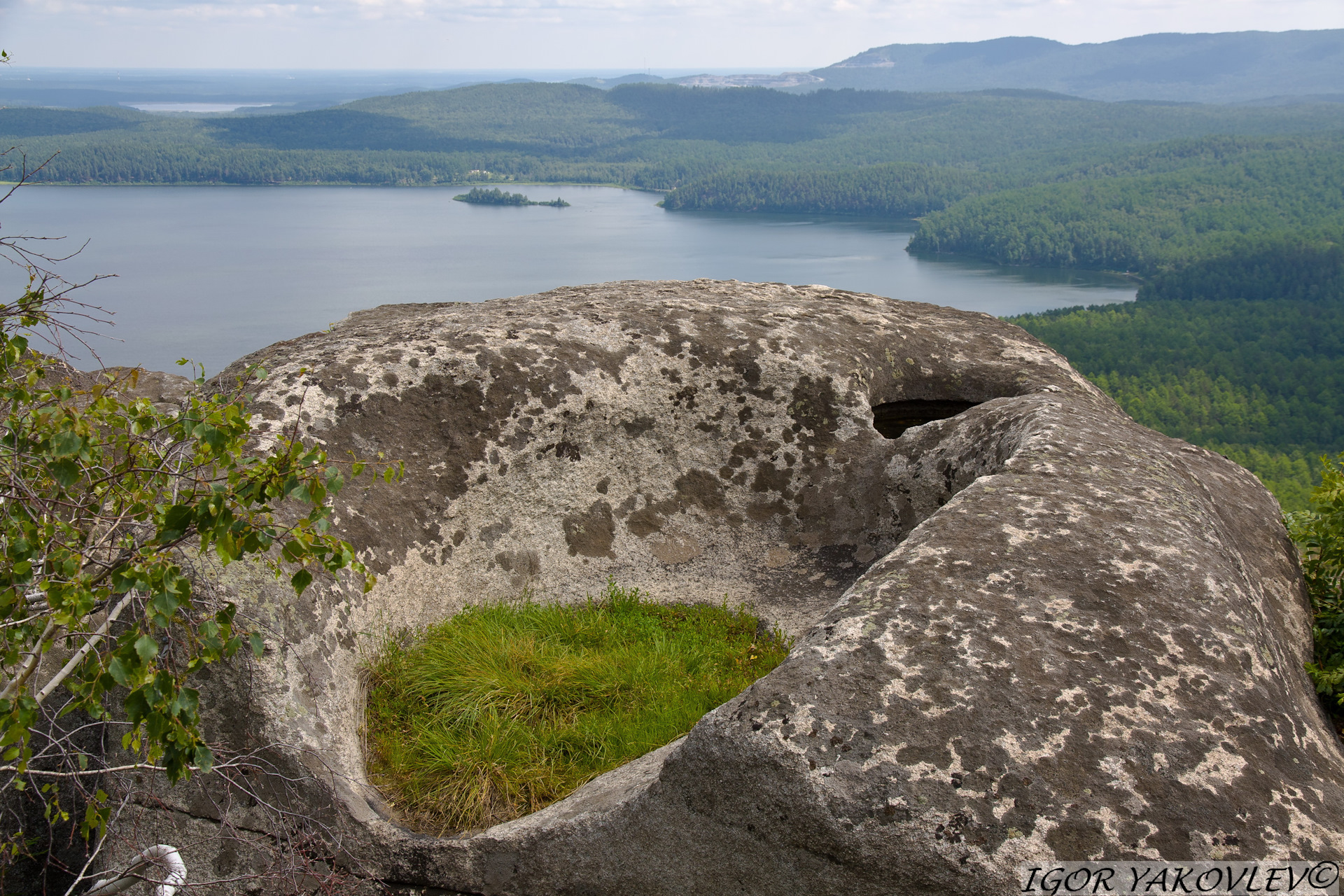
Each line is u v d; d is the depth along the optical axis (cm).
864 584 409
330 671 482
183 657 431
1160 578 402
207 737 435
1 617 312
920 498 646
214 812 430
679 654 579
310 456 325
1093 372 11388
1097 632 373
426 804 452
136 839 410
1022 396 667
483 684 518
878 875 315
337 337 719
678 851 357
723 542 686
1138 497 467
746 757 336
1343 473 546
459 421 640
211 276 17162
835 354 736
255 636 347
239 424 333
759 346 724
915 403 790
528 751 480
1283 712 353
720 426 706
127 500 342
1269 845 301
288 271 18425
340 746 453
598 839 376
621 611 636
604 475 681
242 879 404
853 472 692
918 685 348
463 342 667
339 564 332
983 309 17625
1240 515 559
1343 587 543
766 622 636
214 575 450
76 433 328
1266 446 9331
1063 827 305
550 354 679
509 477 646
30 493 325
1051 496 461
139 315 12950
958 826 307
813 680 354
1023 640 367
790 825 329
